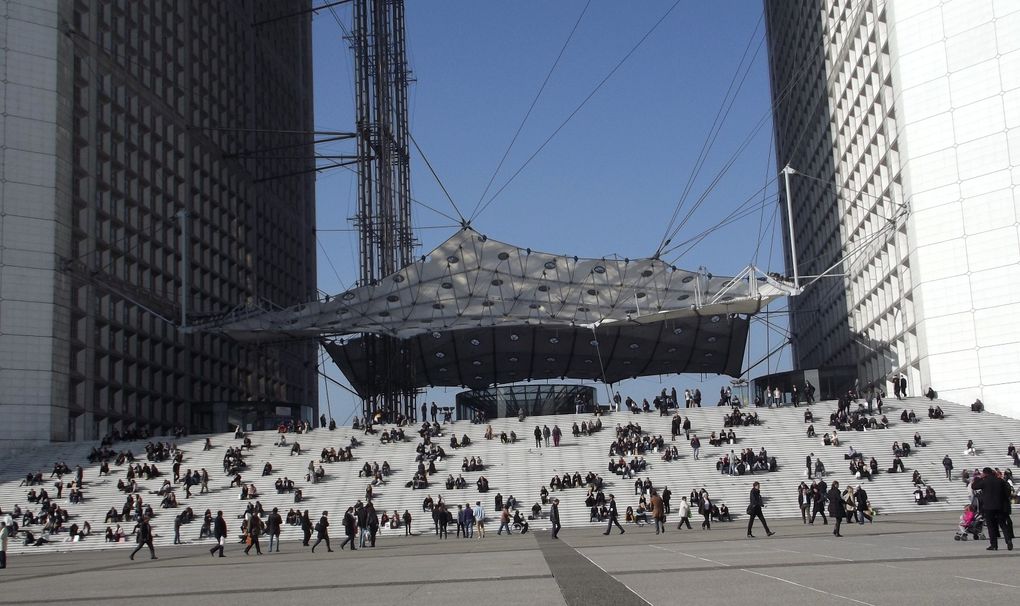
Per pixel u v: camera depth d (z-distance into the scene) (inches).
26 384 2854.3
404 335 2994.6
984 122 2645.2
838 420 2309.3
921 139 2741.1
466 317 3065.9
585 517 1959.9
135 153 3435.0
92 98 3201.3
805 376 3051.2
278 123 4739.2
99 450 2554.1
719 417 2488.9
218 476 2329.0
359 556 1170.0
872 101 3085.6
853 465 2023.9
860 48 3223.4
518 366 3580.2
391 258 3432.6
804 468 2102.6
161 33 3683.6
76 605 625.6
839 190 3538.4
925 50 2753.4
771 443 2260.1
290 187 4771.2
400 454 2380.7
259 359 4227.4
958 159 2677.2
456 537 1726.1
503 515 1779.0
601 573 689.6
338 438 2554.1
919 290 2719.0
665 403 2556.6
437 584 671.1
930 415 2329.0
